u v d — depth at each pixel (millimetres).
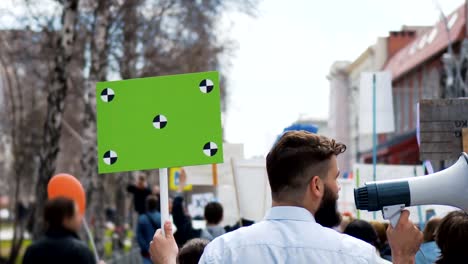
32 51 31797
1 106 42656
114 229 42656
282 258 3711
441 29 56156
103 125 5500
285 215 3811
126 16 31250
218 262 3777
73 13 21969
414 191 3846
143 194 17016
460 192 3848
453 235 5289
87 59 32781
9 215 63875
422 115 6375
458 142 6328
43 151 21641
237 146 15820
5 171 59500
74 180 8727
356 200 3895
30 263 7188
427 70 60281
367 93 14461
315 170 3814
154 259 4473
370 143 79562
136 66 38031
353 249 3695
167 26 36875
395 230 3861
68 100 43344
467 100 6344
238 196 12461
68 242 7215
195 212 20656
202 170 15922
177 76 5453
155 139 5453
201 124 5422
